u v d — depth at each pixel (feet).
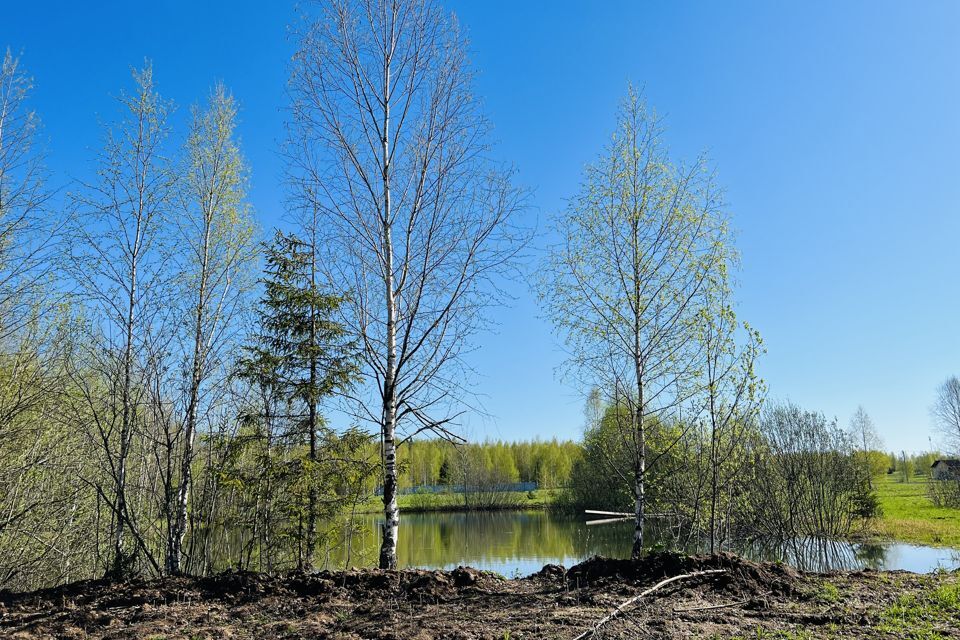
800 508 79.66
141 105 35.99
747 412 36.60
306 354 37.76
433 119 34.09
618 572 27.17
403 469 37.81
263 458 37.58
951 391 146.30
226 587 26.63
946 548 72.69
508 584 26.73
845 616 21.58
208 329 36.99
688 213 36.19
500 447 193.67
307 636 20.76
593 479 111.75
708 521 41.42
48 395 34.55
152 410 35.68
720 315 36.01
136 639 20.71
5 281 31.94
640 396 36.32
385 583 26.35
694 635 19.86
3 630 22.11
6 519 35.42
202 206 38.37
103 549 41.11
